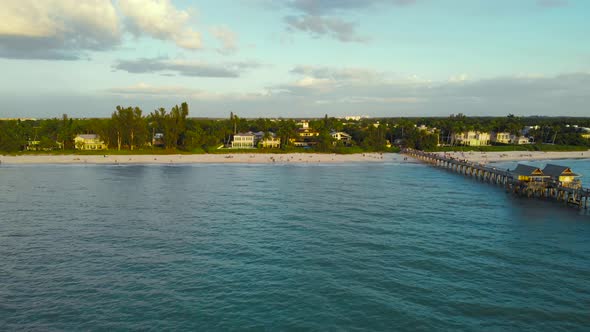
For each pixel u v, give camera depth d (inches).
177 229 2196.1
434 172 4756.4
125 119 6299.2
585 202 2827.3
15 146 5708.7
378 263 1726.1
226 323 1259.2
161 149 6387.8
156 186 3518.7
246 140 7091.5
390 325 1253.1
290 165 5295.3
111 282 1536.7
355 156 6245.1
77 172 4365.2
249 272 1624.0
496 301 1409.9
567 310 1358.3
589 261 1787.6
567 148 7421.3
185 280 1552.7
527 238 2108.8
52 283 1528.1
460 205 2891.2
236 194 3174.2
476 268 1686.8
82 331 1218.0
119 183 3656.5
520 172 3444.9
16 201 2856.8
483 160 6092.5
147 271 1633.9
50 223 2304.4
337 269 1658.5
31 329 1227.2
